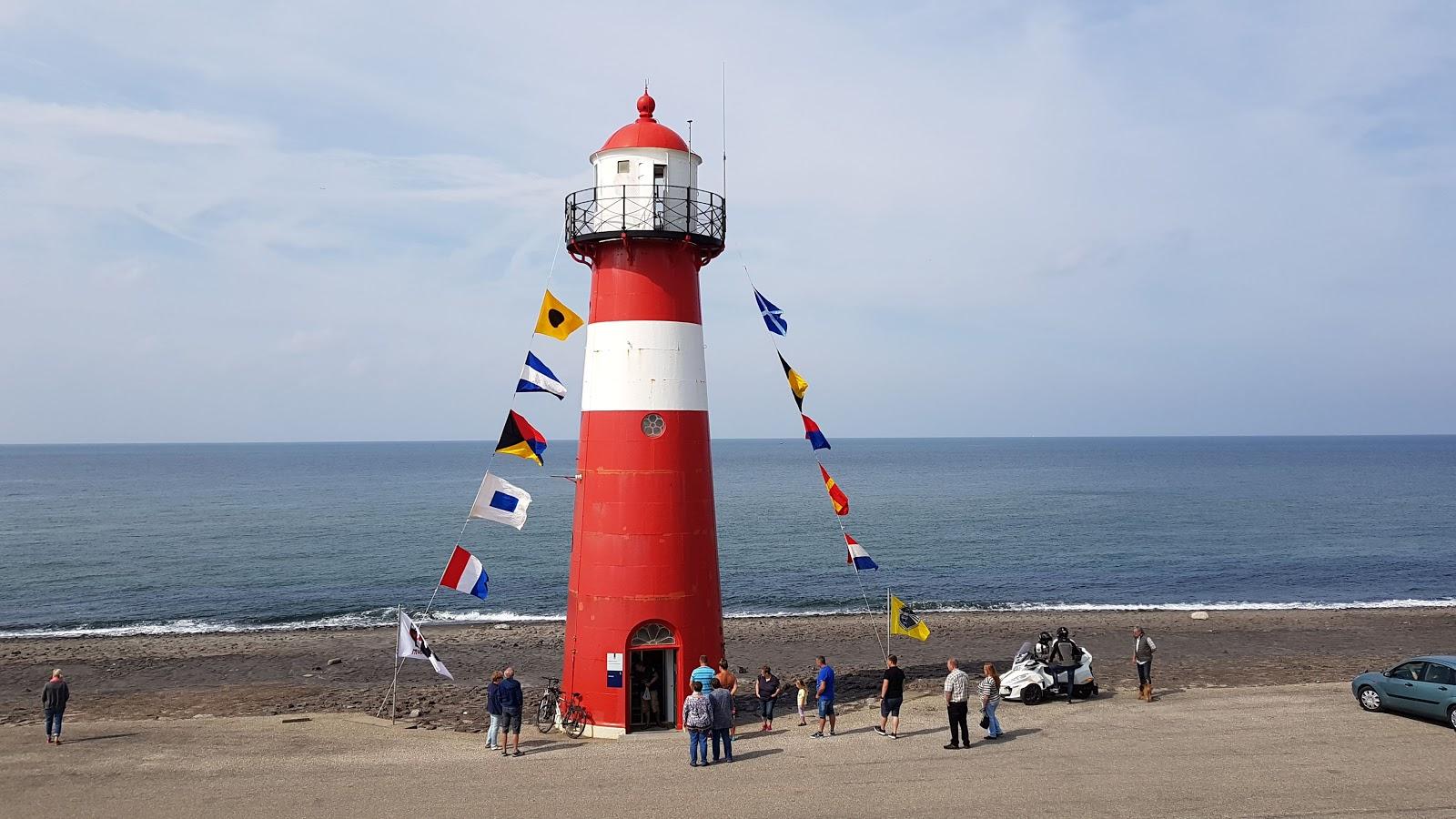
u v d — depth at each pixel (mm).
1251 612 47938
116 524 94875
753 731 21938
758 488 147375
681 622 21844
